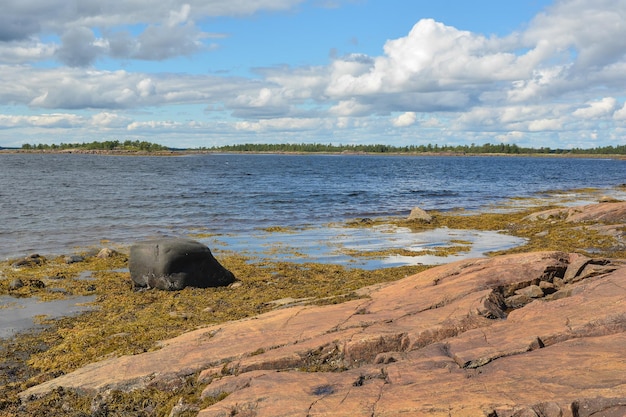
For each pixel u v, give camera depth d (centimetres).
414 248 2881
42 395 1059
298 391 882
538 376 821
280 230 3566
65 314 1677
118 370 1100
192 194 6128
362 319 1204
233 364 1045
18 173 10194
